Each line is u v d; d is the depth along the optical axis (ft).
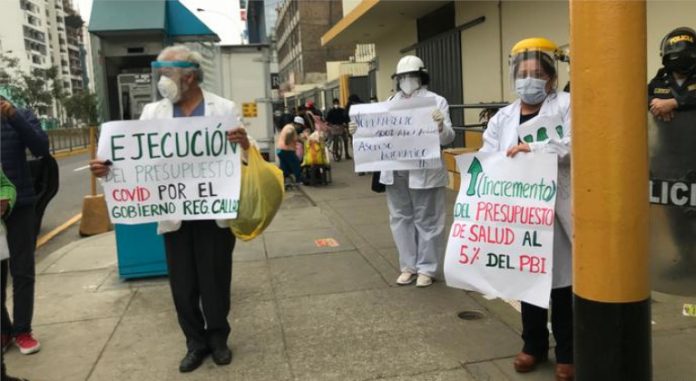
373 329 14.29
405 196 17.35
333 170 48.49
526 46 11.05
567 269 10.85
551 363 12.03
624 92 7.39
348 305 15.98
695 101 11.55
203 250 12.59
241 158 12.39
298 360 12.83
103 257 22.06
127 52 21.84
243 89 40.45
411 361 12.51
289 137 39.17
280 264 20.25
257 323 14.99
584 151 7.72
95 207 28.40
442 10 38.32
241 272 19.43
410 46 44.65
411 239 17.57
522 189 10.62
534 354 11.76
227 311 13.04
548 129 10.96
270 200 12.55
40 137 13.66
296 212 30.32
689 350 12.09
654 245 12.21
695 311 12.10
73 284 18.80
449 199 30.71
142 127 12.21
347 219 27.76
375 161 16.89
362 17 41.98
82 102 171.01
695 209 11.72
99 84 22.35
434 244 17.08
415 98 16.38
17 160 13.42
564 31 25.40
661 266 12.20
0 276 12.10
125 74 20.95
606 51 7.37
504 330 13.91
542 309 11.54
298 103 133.18
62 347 14.02
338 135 55.16
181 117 12.37
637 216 7.63
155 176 12.27
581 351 8.16
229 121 12.21
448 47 37.45
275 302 16.47
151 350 13.70
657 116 11.92
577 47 7.64
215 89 28.32
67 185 50.55
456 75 36.50
